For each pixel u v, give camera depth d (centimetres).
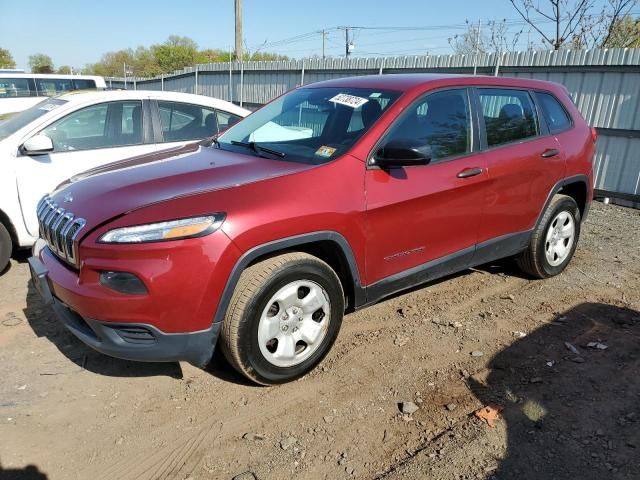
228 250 273
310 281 311
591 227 686
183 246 265
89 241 272
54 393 311
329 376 330
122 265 263
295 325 312
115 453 264
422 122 363
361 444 271
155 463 257
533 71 908
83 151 520
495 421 286
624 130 810
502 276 497
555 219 472
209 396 309
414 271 366
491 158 397
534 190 436
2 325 390
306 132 373
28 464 255
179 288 267
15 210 480
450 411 296
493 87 418
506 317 412
